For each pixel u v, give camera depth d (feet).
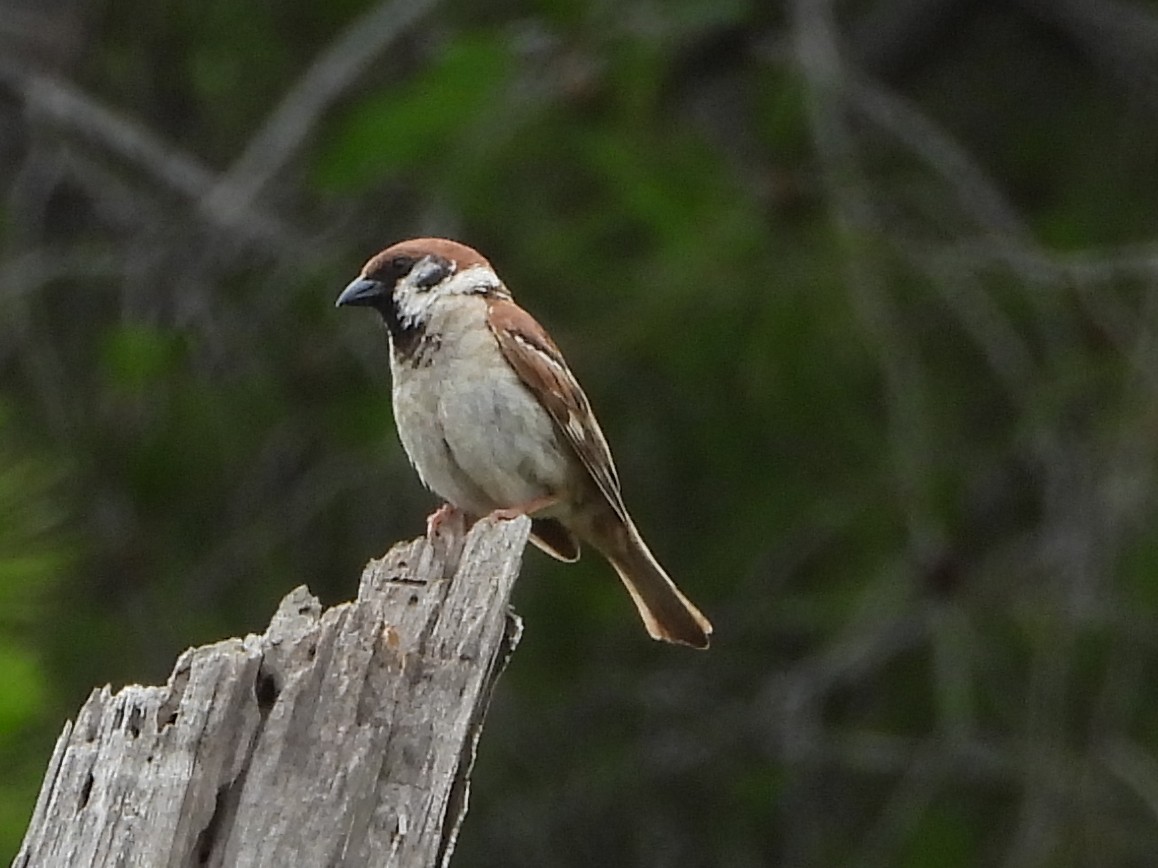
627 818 45.80
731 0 40.81
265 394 44.88
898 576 42.22
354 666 15.90
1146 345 39.27
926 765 42.96
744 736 45.21
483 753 45.37
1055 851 39.40
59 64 47.01
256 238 44.21
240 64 46.62
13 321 44.86
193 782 15.48
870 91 43.52
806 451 43.75
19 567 19.77
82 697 41.42
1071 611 40.37
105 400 45.37
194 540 45.32
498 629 16.81
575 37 40.88
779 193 40.55
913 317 41.55
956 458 42.83
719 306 40.22
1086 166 48.26
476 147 39.50
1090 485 40.68
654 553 44.57
